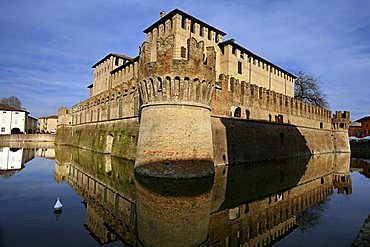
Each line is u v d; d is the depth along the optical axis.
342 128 74.00
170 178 24.53
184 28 44.19
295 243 12.05
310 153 59.69
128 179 25.34
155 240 12.00
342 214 16.73
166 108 26.17
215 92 36.00
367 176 33.62
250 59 55.88
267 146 44.97
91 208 16.88
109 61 69.62
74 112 77.62
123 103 44.44
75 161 40.69
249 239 12.44
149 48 29.39
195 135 26.14
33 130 144.12
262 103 46.06
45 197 19.72
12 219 14.68
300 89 82.25
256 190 22.39
